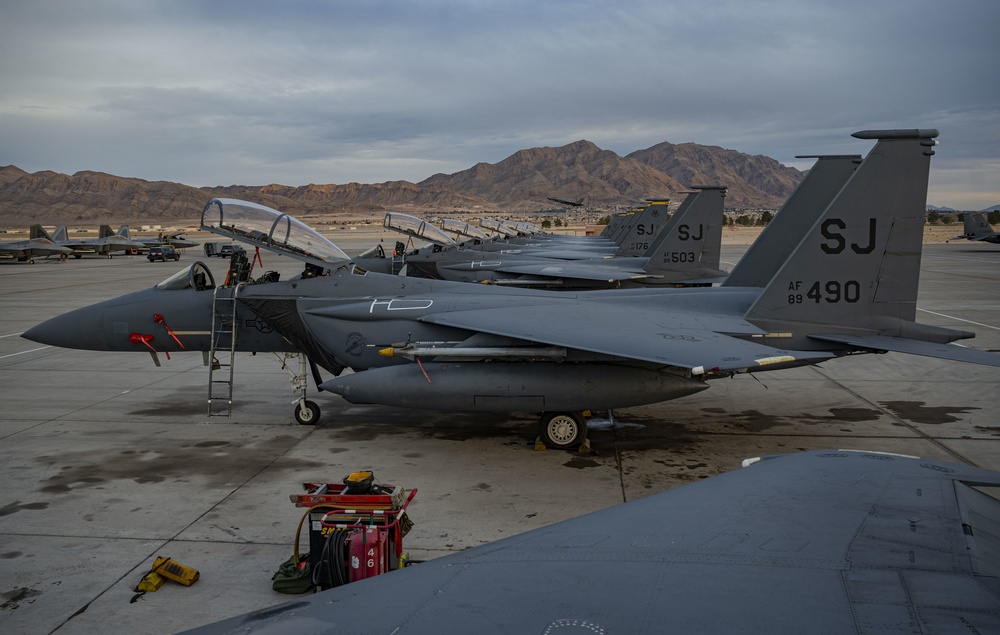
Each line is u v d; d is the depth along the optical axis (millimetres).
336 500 5801
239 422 11508
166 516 7508
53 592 5836
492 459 9570
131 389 13930
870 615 2068
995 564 2523
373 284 11406
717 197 21391
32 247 57312
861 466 3777
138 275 41812
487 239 32406
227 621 2121
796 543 2686
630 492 8250
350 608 2148
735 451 9883
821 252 10008
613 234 50469
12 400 12992
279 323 11047
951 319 22141
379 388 9844
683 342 8969
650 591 2234
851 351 10148
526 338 9180
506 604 2143
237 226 11328
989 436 10430
